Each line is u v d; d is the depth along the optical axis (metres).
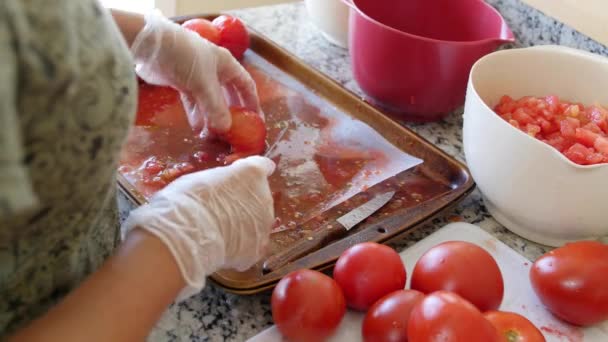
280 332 0.75
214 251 0.68
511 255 0.88
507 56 0.96
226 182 0.72
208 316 0.78
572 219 0.84
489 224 0.94
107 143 0.53
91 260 0.65
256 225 0.74
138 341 0.58
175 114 1.04
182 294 0.66
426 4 1.14
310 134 1.04
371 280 0.76
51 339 0.54
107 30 0.52
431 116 1.09
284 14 1.33
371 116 1.07
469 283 0.75
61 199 0.53
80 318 0.56
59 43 0.47
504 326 0.72
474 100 0.87
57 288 0.61
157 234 0.63
